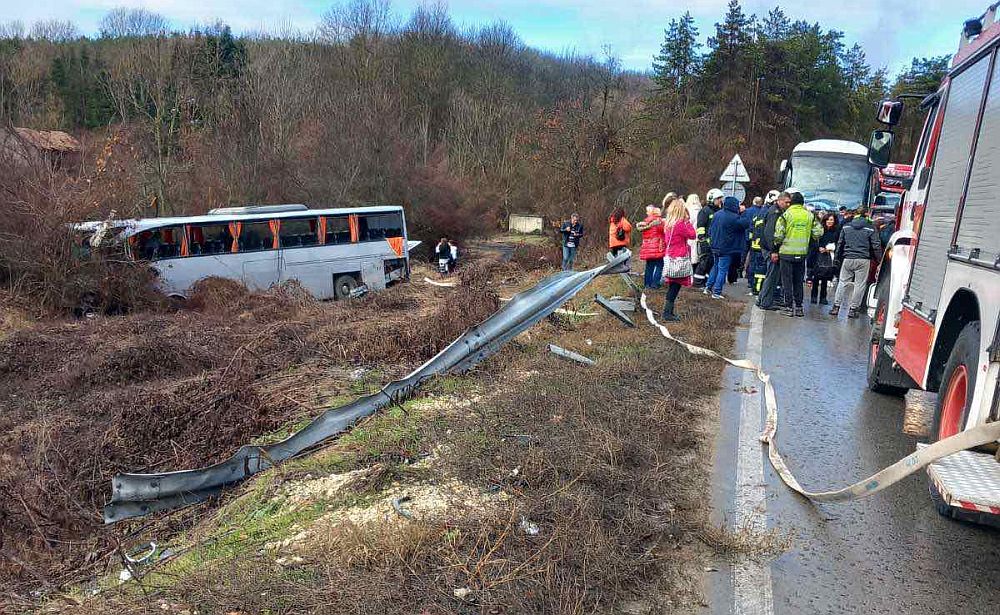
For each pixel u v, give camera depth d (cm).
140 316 1338
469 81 4975
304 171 3328
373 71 4644
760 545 396
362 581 337
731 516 439
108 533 481
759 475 501
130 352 928
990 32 493
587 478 443
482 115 4731
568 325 978
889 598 355
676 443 545
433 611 316
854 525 432
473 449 497
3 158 1705
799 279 1174
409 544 367
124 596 362
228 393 707
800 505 458
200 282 1792
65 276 1577
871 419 641
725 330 1000
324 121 3669
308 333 1034
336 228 2152
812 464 531
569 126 3114
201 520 483
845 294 1179
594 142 3016
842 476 511
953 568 385
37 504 523
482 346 728
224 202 2969
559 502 409
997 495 371
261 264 1986
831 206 2011
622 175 2981
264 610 323
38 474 572
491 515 397
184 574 373
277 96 3578
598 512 403
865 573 378
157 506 480
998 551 404
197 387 738
